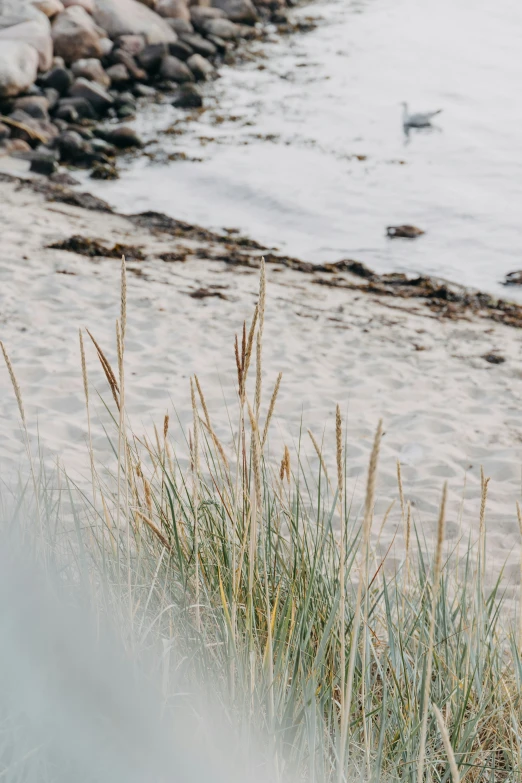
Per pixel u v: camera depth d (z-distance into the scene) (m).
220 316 8.17
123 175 13.06
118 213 11.55
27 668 1.94
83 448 5.22
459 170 13.69
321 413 6.40
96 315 7.78
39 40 15.55
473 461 5.89
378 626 3.01
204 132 14.94
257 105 16.25
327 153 14.19
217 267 9.84
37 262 8.92
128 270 9.16
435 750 2.36
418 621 2.75
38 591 2.12
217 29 19.03
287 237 11.35
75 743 1.85
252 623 2.21
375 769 2.09
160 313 8.00
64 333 7.26
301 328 8.16
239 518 2.70
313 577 2.54
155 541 2.72
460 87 17.25
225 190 12.70
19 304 7.76
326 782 1.97
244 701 2.01
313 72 18.02
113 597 2.24
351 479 5.41
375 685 2.54
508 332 8.77
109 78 16.28
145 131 14.91
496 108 16.25
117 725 1.88
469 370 7.61
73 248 9.55
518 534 4.92
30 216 10.59
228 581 2.51
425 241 11.41
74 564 2.56
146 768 1.85
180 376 6.71
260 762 1.96
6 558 2.22
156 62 17.09
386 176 13.38
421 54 19.09
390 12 21.98
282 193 12.60
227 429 5.83
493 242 11.45
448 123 15.46
